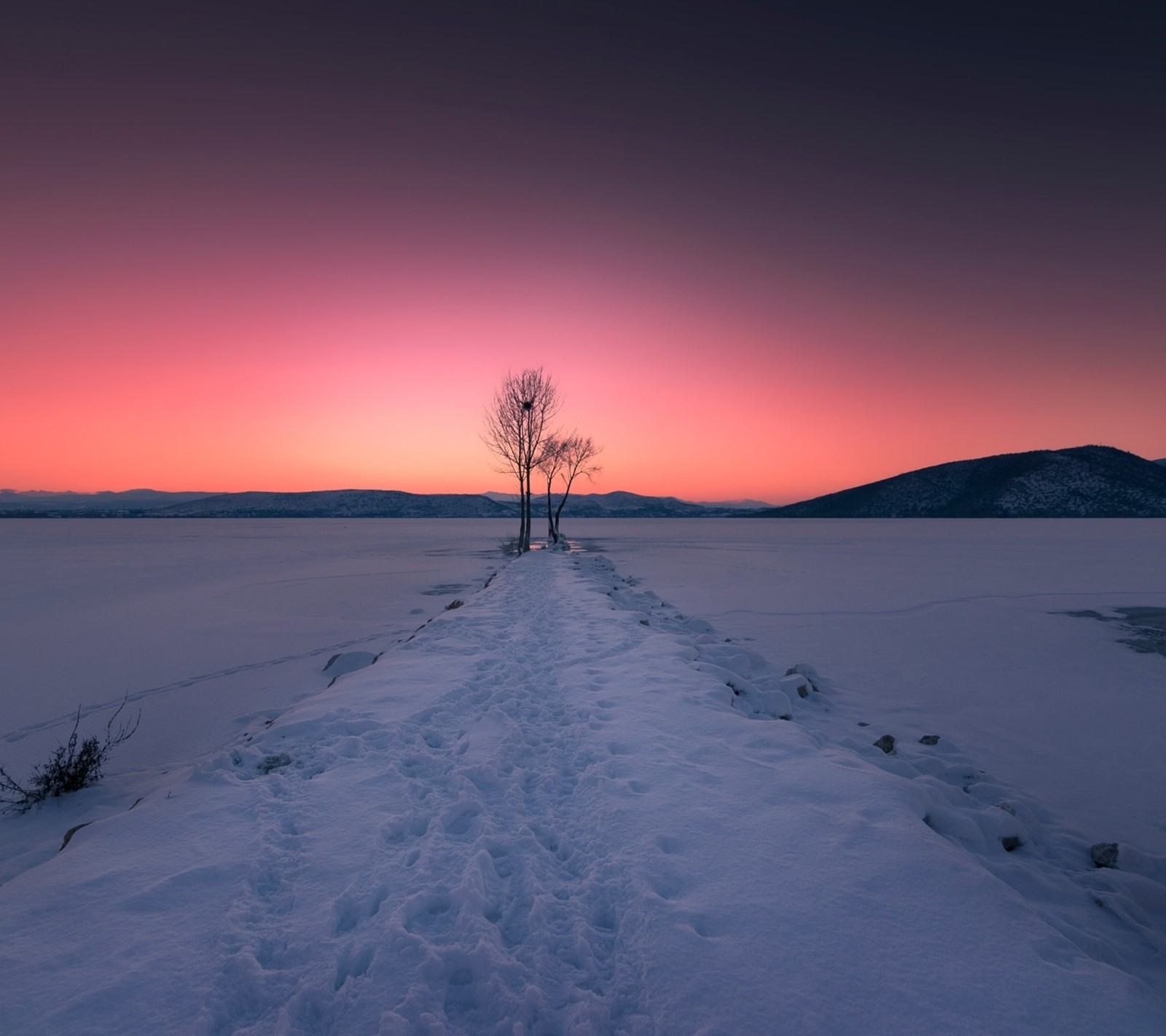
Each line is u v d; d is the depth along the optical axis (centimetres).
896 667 1188
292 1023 236
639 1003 244
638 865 338
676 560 3850
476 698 689
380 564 3659
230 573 3234
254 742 561
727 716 584
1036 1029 223
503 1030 237
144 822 397
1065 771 701
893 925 278
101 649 1423
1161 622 1681
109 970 261
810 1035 222
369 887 326
